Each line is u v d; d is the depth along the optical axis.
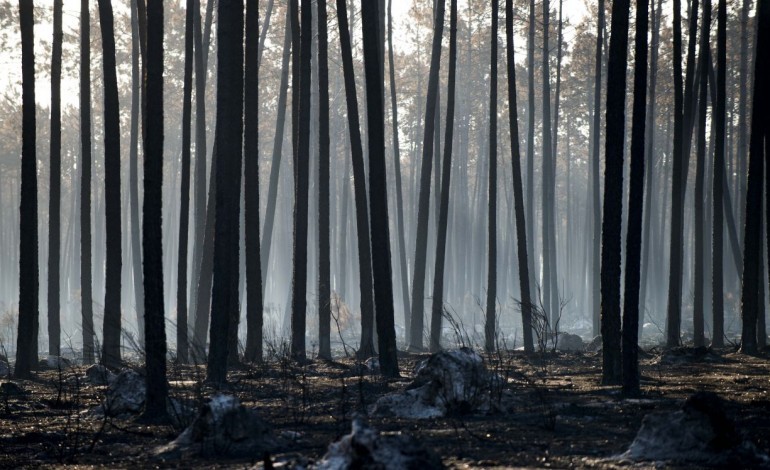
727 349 25.22
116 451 9.09
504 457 7.99
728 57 51.41
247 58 19.98
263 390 14.45
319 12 22.67
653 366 19.66
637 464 7.51
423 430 9.77
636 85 12.98
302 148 20.72
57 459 8.63
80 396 14.34
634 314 12.93
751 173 22.95
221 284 14.88
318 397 13.58
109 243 19.69
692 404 7.83
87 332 23.27
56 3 22.59
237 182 15.57
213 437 8.79
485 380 11.33
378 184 16.58
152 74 11.29
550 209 40.44
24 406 12.89
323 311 22.16
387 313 16.53
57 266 23.08
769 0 22.55
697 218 27.94
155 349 11.20
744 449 7.61
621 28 13.99
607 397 12.86
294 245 20.88
